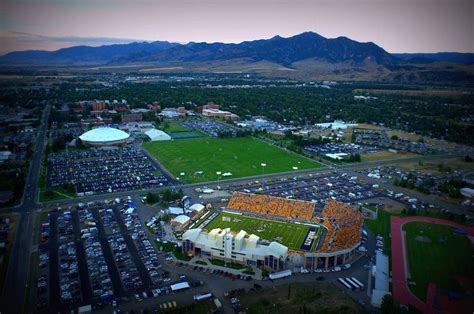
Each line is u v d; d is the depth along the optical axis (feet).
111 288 572.51
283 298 549.54
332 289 576.61
